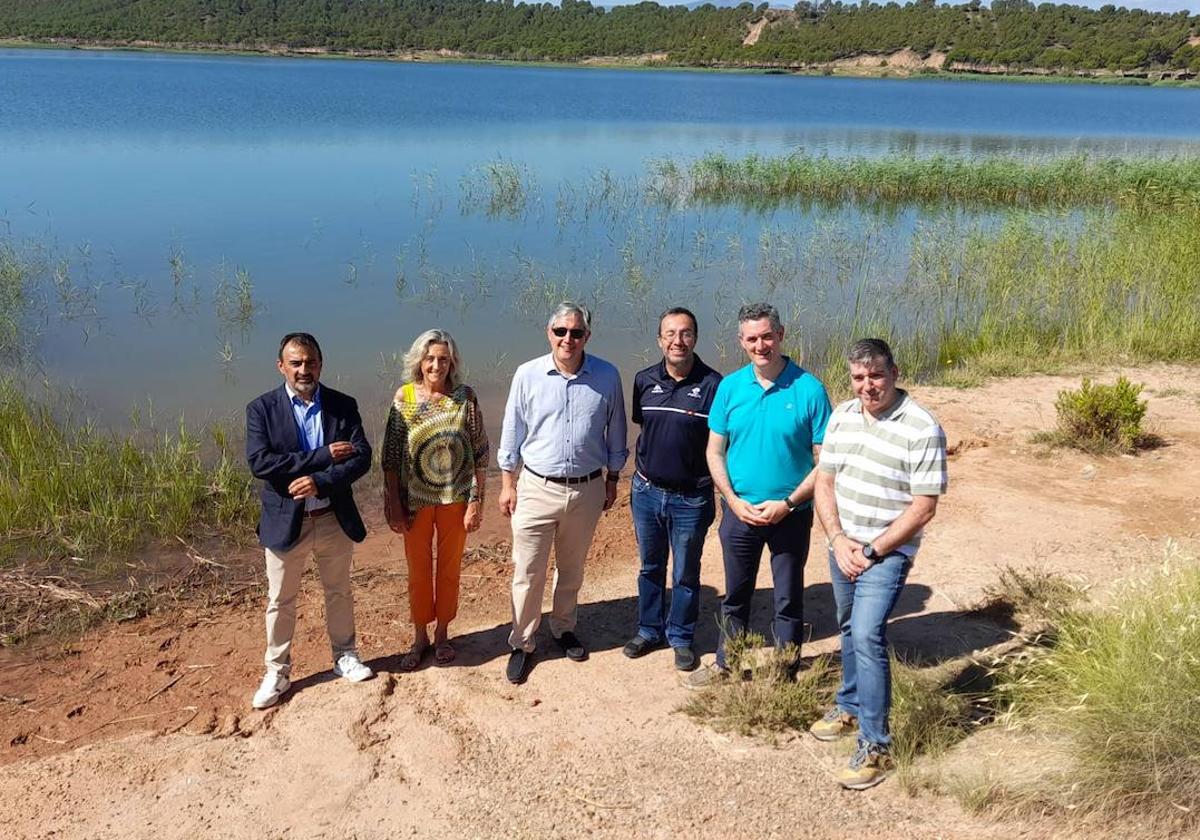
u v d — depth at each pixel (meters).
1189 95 131.88
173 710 5.02
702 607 6.07
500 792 4.26
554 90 96.38
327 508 4.92
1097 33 166.00
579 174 30.94
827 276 17.38
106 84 75.00
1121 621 4.30
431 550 5.28
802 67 173.25
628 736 4.64
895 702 4.51
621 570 6.79
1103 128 65.00
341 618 5.19
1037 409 10.02
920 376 11.91
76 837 4.05
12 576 6.57
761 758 4.41
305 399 4.82
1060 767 3.90
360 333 13.36
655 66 179.62
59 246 17.94
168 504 7.63
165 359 12.02
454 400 5.10
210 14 173.62
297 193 25.55
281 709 4.97
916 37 171.88
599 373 5.05
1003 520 7.09
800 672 5.15
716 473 4.73
